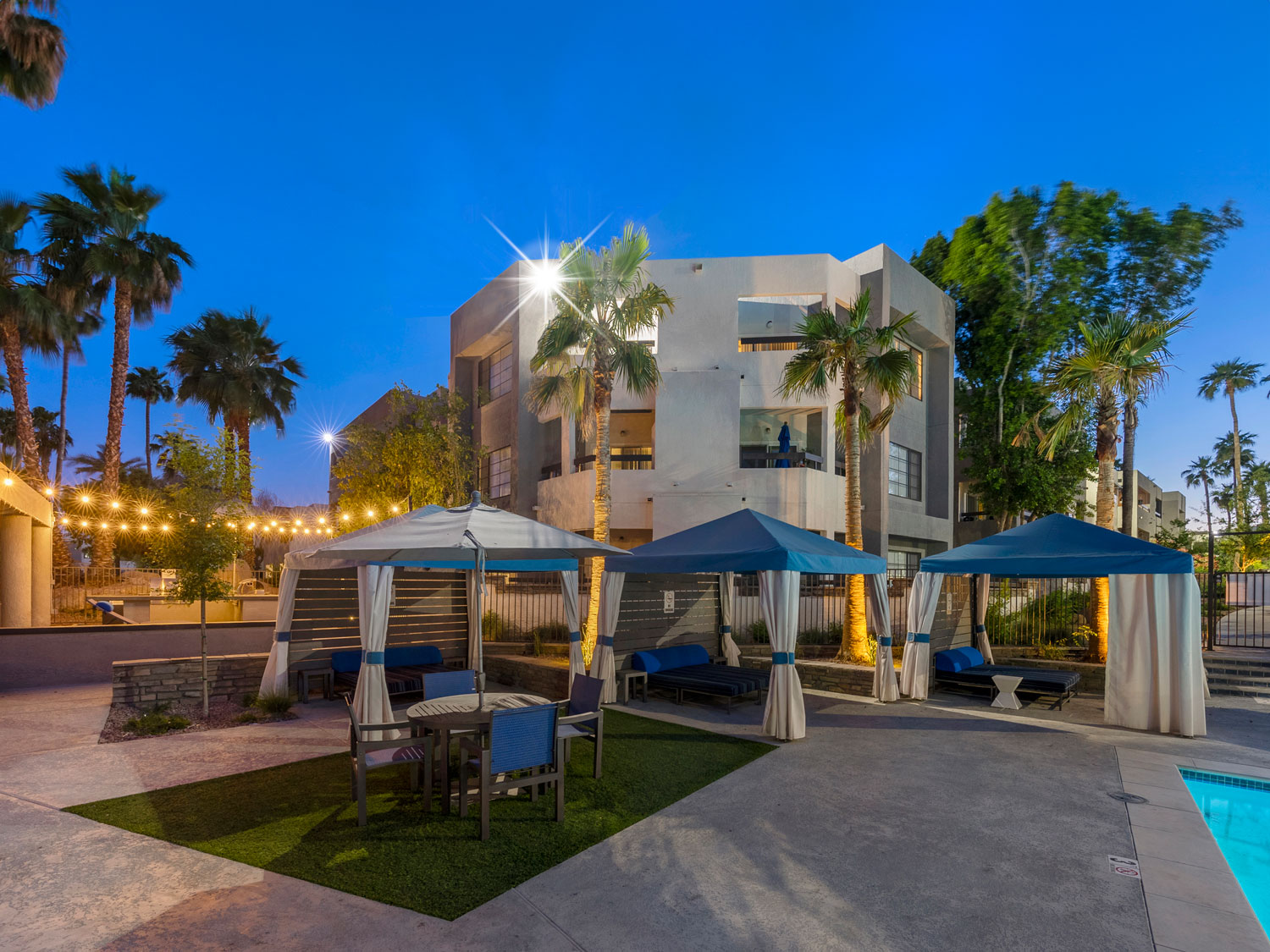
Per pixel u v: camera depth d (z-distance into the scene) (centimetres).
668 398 2111
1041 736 886
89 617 1722
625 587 1173
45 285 2036
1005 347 2572
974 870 477
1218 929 401
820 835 537
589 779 673
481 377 3017
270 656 1011
